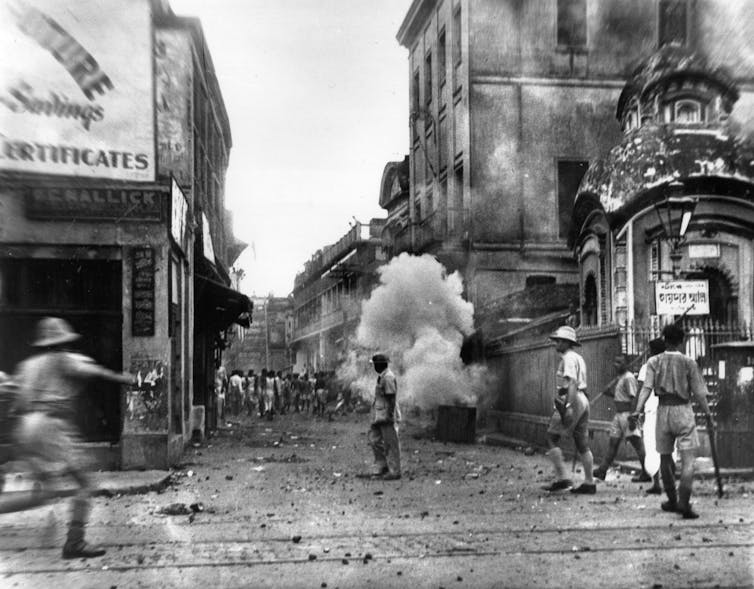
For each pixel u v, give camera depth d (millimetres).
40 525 7215
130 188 11570
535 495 9164
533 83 24078
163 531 6941
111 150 11641
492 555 5898
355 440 18188
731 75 17328
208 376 20938
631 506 8266
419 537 6613
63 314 11547
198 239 17875
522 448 15484
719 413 11281
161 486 9883
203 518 7648
